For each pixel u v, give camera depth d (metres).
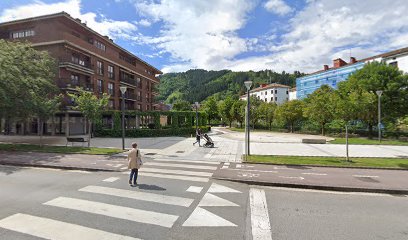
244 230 5.11
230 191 8.09
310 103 35.84
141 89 52.97
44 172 10.99
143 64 55.41
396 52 37.81
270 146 21.20
